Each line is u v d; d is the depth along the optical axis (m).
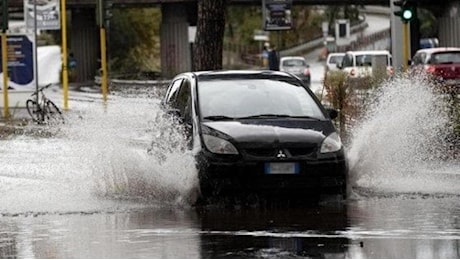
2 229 21.89
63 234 21.09
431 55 68.56
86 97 84.12
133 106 30.77
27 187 28.59
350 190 26.73
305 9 187.75
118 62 138.25
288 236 20.44
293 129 25.61
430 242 19.48
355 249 18.75
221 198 24.94
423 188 28.17
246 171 24.58
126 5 115.06
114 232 21.28
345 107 36.56
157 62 149.00
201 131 25.58
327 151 25.12
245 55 177.25
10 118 59.91
